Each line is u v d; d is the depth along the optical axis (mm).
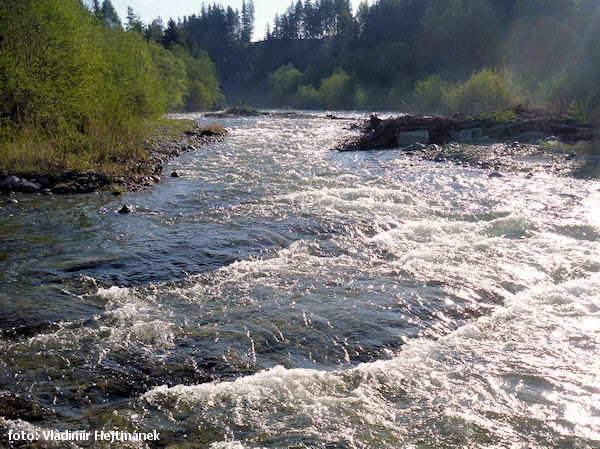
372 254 8008
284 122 43031
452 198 12000
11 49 16250
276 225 9734
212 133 29188
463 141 22516
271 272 7191
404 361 4809
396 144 22938
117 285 6770
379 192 12477
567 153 17875
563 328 5453
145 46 33250
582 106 22797
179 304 6098
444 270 7219
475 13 88250
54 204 11445
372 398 4199
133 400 4199
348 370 4645
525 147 19641
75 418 3959
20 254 7953
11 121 16141
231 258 7891
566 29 72438
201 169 16719
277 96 130125
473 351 5000
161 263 7617
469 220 10133
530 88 35000
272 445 3625
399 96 81750
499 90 31969
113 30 31766
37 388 4328
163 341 5176
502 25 88000
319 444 3623
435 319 5754
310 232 9289
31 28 16469
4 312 5832
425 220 10094
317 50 173625
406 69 100562
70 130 16703
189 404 4129
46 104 16328
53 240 8719
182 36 115812
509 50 79625
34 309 5926
